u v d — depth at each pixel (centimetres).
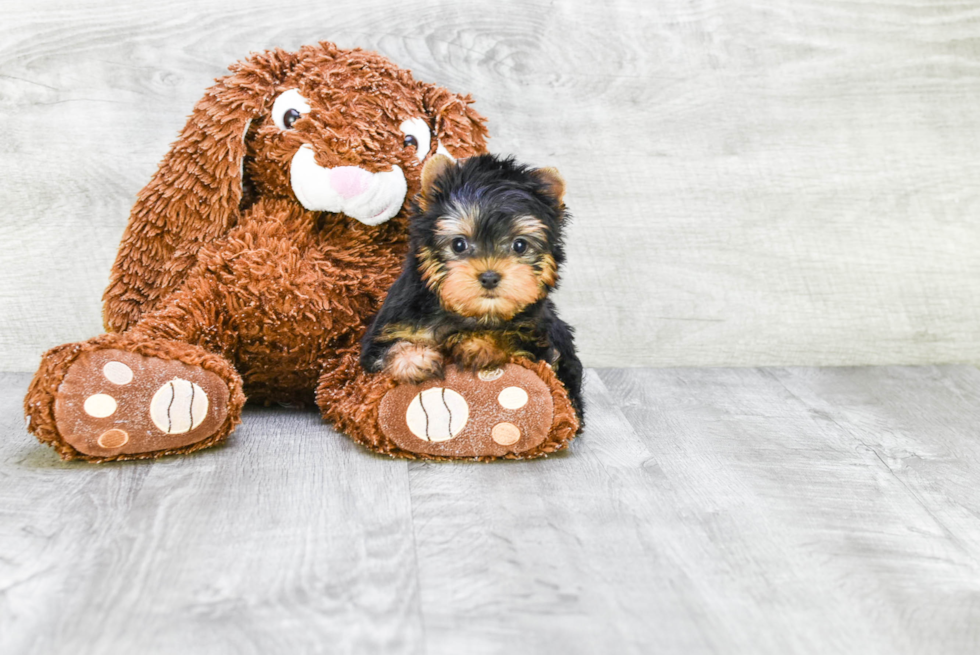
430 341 197
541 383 196
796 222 306
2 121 271
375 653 124
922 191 310
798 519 176
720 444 222
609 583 146
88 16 272
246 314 215
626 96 296
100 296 282
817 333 311
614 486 189
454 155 229
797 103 302
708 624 135
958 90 307
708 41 297
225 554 151
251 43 281
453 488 184
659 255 303
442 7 287
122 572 144
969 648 131
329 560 150
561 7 291
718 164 301
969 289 314
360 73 223
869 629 135
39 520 163
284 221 224
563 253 203
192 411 192
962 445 229
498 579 146
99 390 184
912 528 174
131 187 279
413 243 198
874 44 303
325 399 220
